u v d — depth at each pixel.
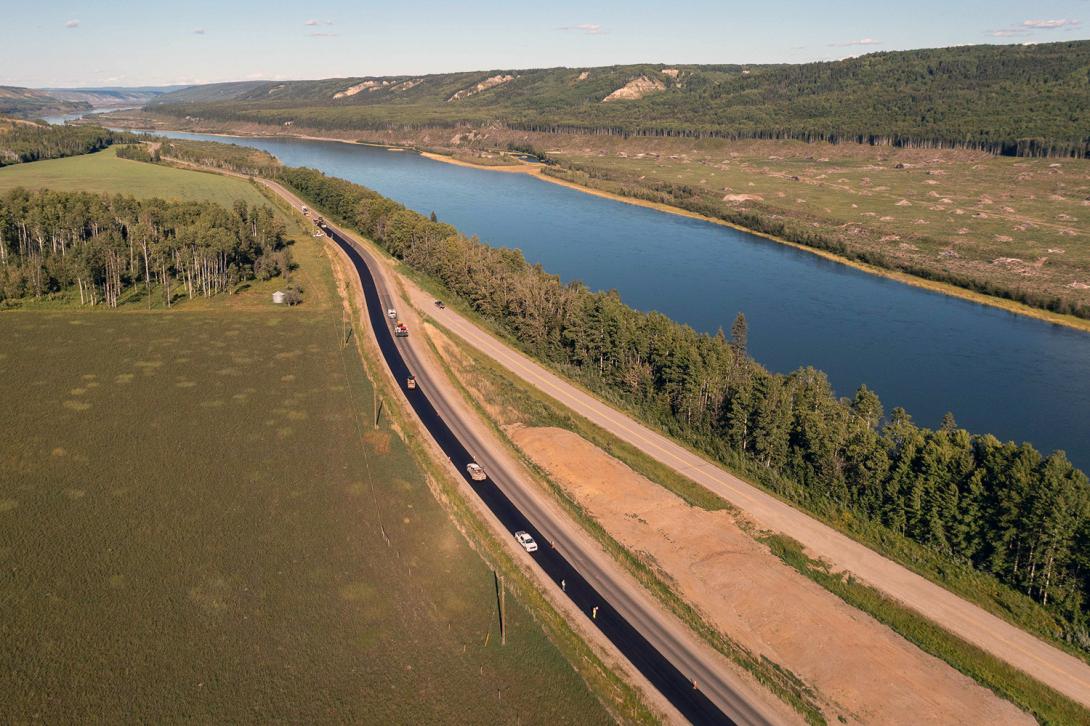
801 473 111.00
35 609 77.25
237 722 65.50
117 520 93.31
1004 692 73.44
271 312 177.62
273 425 121.12
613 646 76.12
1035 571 87.50
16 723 63.91
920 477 97.25
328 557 88.50
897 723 67.25
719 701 69.94
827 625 79.12
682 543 94.00
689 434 126.06
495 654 74.75
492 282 182.62
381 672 71.81
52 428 115.75
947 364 178.38
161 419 120.94
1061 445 139.50
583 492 105.44
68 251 198.88
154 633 75.12
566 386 146.25
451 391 137.75
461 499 101.62
